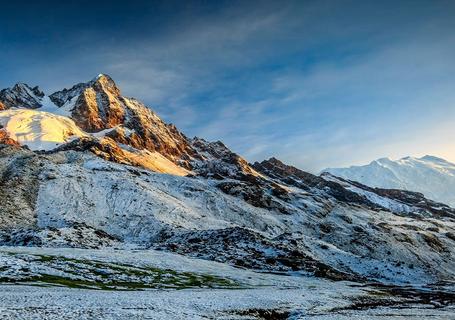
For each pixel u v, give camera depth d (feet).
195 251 397.39
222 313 147.13
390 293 303.89
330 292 261.24
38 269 203.41
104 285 197.57
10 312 103.24
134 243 458.91
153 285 217.56
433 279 490.90
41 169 631.56
